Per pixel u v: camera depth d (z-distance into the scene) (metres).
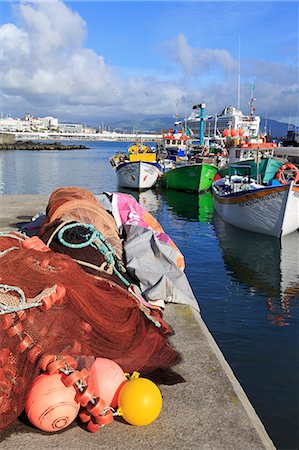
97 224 5.18
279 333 8.57
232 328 8.78
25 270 3.14
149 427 2.98
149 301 4.79
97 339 3.24
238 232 18.64
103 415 2.80
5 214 10.16
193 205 27.77
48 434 2.89
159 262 5.55
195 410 3.18
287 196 16.27
